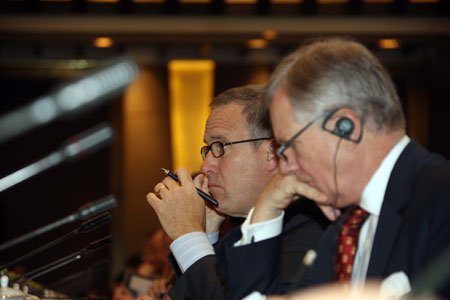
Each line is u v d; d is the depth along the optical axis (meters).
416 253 1.68
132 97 14.96
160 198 2.54
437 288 1.54
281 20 13.00
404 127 1.87
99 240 2.68
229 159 2.61
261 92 2.68
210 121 2.70
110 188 15.01
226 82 15.16
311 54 1.82
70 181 15.07
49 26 12.73
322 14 12.95
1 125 1.03
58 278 2.92
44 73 14.88
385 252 1.75
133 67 1.03
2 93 14.84
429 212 1.70
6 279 2.31
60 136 15.08
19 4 12.55
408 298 1.51
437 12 12.93
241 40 13.25
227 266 2.03
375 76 1.78
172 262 2.62
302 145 1.79
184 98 15.16
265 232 2.06
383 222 1.78
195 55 14.95
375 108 1.76
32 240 12.19
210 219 2.77
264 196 2.08
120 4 12.70
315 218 2.33
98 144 1.60
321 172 1.81
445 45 13.95
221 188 2.63
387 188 1.81
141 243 14.69
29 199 14.99
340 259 1.92
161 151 15.04
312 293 1.65
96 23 12.79
